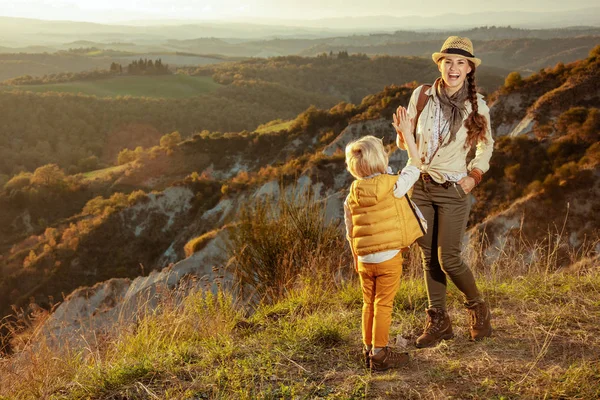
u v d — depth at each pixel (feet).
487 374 9.04
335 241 18.60
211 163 419.95
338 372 9.68
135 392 9.39
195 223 242.99
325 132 391.24
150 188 411.75
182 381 9.62
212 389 9.21
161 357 10.75
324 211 19.06
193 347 11.41
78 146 647.97
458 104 10.09
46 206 400.88
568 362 9.23
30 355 11.15
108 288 78.79
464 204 10.50
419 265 16.44
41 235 330.75
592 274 14.06
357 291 14.79
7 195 407.64
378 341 9.64
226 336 12.03
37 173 416.46
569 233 86.74
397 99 296.10
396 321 12.35
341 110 393.70
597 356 9.33
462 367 9.43
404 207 9.58
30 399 9.95
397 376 9.36
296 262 17.84
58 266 239.91
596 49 167.22
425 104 10.42
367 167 9.46
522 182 120.57
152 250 249.34
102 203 340.39
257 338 11.87
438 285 10.93
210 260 91.66
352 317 12.67
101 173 455.22
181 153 428.15
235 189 240.73
